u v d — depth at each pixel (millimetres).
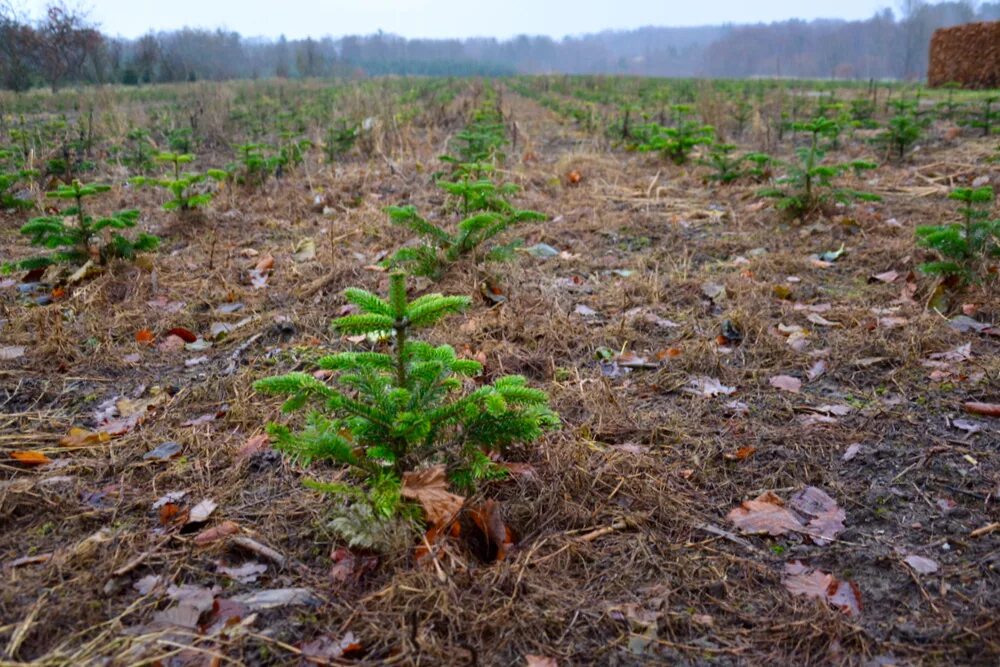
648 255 5395
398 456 2270
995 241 4590
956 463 2693
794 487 2611
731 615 2041
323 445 2174
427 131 12688
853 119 12016
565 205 6910
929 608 2045
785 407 3160
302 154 9398
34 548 2289
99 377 3512
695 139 8352
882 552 2270
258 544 2264
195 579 2154
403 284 2215
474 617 1982
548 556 2232
